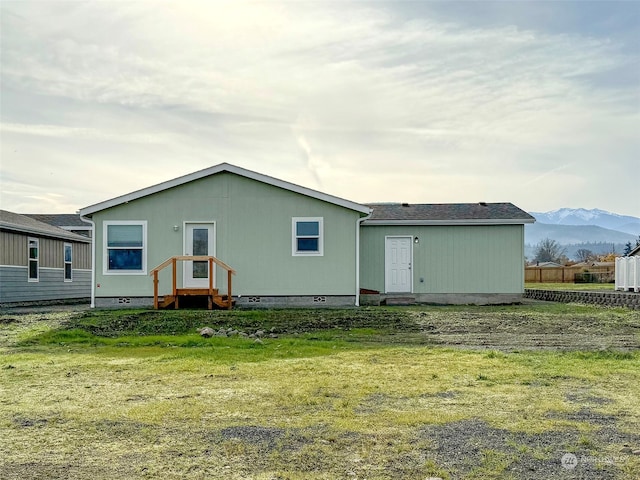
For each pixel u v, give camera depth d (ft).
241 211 56.13
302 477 12.68
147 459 13.79
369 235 63.98
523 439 15.02
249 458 13.83
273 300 55.93
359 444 14.74
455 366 24.70
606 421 16.52
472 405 18.35
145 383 21.71
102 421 16.79
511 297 63.16
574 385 21.03
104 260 55.62
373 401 18.93
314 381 21.84
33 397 19.60
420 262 63.72
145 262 55.72
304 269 55.98
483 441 14.88
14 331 37.35
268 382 21.74
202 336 34.63
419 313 48.62
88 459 13.80
